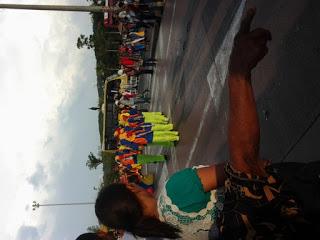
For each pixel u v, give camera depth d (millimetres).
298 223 2273
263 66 6605
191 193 2525
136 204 2602
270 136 6234
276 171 2357
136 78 22375
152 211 2664
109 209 2586
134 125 13312
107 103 20688
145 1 17031
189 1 12398
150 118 13508
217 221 2434
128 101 19828
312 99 5328
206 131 9711
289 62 5945
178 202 2531
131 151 15398
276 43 6359
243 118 2160
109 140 20406
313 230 2305
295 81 5738
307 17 5688
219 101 9016
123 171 16125
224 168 2445
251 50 2141
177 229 2605
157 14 17219
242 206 2229
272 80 6309
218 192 2586
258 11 7238
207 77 9945
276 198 2223
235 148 2211
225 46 9055
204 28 10664
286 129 5820
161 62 16531
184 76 12195
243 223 2230
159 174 15328
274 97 6207
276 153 6059
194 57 11281
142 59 19391
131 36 20812
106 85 20828
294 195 2268
